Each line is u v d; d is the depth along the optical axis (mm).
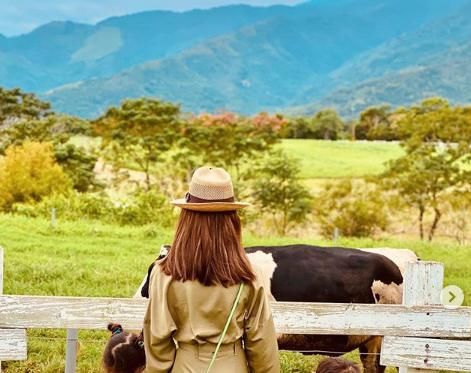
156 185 45906
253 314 4035
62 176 36125
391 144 94688
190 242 3969
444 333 5715
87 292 12570
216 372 3959
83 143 61062
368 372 8117
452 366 5688
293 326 5695
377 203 30875
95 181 46062
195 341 3967
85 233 20828
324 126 114562
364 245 21609
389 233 33031
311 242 21516
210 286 3936
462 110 42531
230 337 3975
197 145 45906
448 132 40562
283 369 8945
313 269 8047
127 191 47844
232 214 4047
